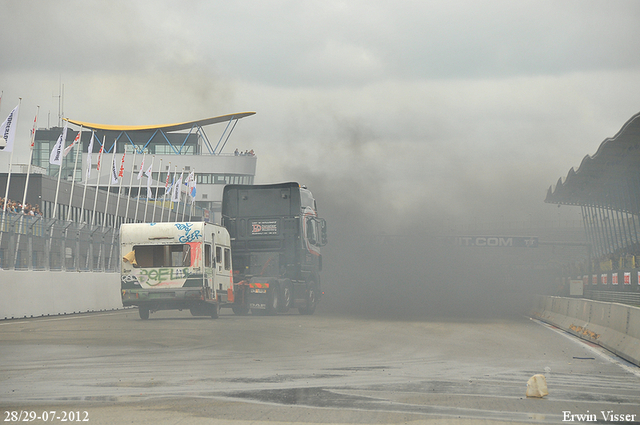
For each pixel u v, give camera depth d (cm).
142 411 1240
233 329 3080
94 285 4747
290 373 1738
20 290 3859
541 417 1217
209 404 1313
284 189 4491
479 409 1282
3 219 3775
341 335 2870
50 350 2200
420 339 2728
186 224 3734
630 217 9356
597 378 1725
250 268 4503
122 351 2186
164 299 3688
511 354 2238
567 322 3397
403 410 1266
